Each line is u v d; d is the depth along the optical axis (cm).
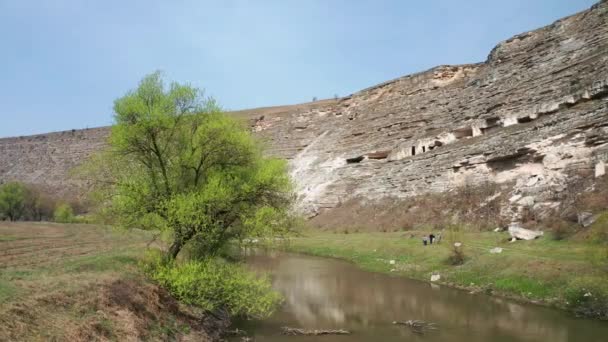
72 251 2753
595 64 5112
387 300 2516
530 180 4428
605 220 2508
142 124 1708
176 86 1820
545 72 5956
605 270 2216
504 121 5944
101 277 1659
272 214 1731
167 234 1720
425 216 5334
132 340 1348
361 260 4147
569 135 4319
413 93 9056
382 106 9556
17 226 5262
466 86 7675
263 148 2002
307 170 9400
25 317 1150
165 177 1805
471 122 6700
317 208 7812
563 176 4078
